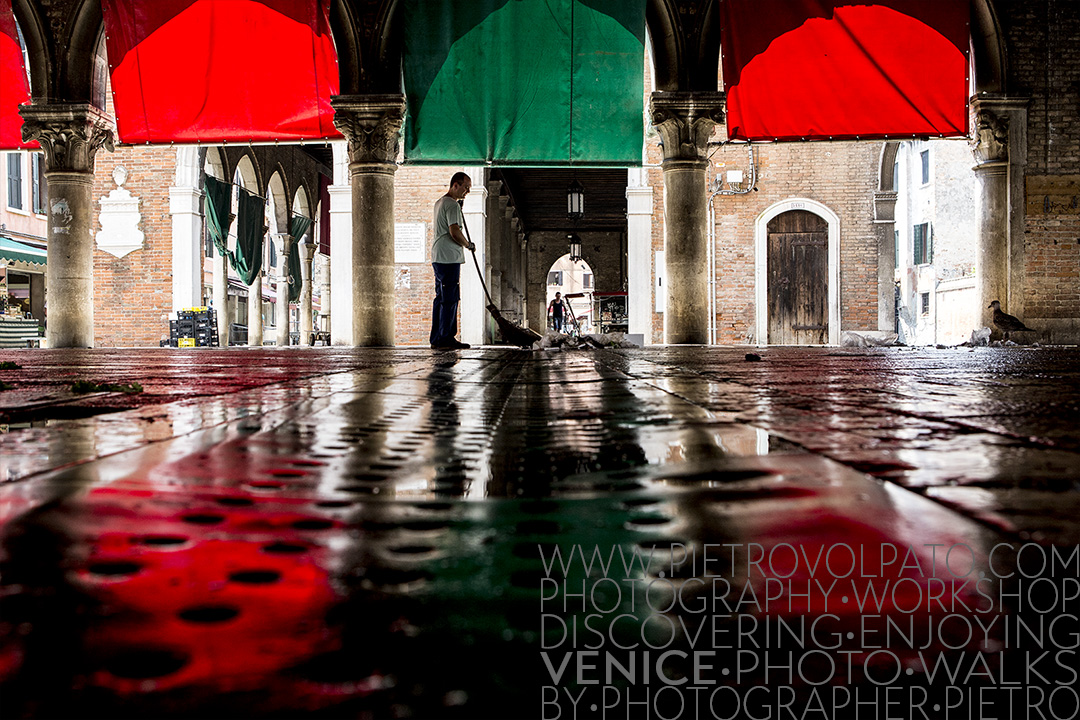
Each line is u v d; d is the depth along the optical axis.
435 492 0.79
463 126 11.45
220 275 20.20
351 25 11.38
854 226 17.33
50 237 12.01
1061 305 12.81
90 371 3.87
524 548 0.53
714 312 17.52
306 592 0.43
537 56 11.36
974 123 12.71
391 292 11.56
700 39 11.42
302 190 27.70
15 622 0.38
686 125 11.24
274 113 11.62
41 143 11.94
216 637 0.35
